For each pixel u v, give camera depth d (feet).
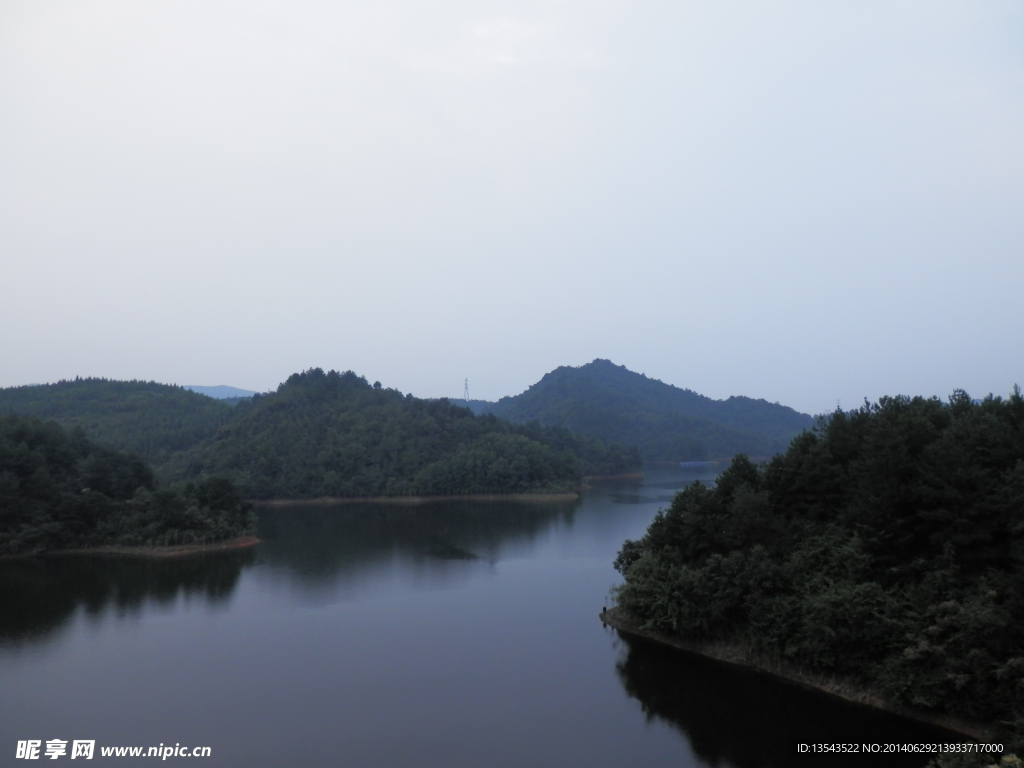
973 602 128.36
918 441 164.25
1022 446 150.20
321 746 132.67
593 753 129.08
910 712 134.92
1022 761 95.96
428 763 125.49
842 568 159.74
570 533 416.46
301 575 300.40
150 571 311.47
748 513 180.24
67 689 164.35
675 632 189.06
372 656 187.73
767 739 132.87
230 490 399.24
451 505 591.78
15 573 308.60
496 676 170.91
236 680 169.78
